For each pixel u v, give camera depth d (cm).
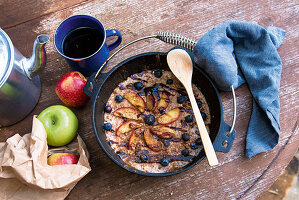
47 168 66
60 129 69
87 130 74
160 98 73
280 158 71
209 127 71
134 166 69
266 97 71
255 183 70
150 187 71
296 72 75
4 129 75
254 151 70
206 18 80
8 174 67
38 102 77
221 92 75
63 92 70
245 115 73
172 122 71
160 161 69
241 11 80
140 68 74
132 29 80
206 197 70
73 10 81
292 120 72
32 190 69
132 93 73
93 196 71
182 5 81
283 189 96
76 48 71
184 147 70
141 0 81
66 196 71
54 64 79
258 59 74
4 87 65
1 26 81
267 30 76
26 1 82
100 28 71
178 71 69
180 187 71
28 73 70
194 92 73
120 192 71
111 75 70
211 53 68
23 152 66
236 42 75
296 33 78
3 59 64
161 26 80
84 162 67
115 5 81
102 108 71
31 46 80
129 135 71
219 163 71
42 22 81
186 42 70
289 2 80
